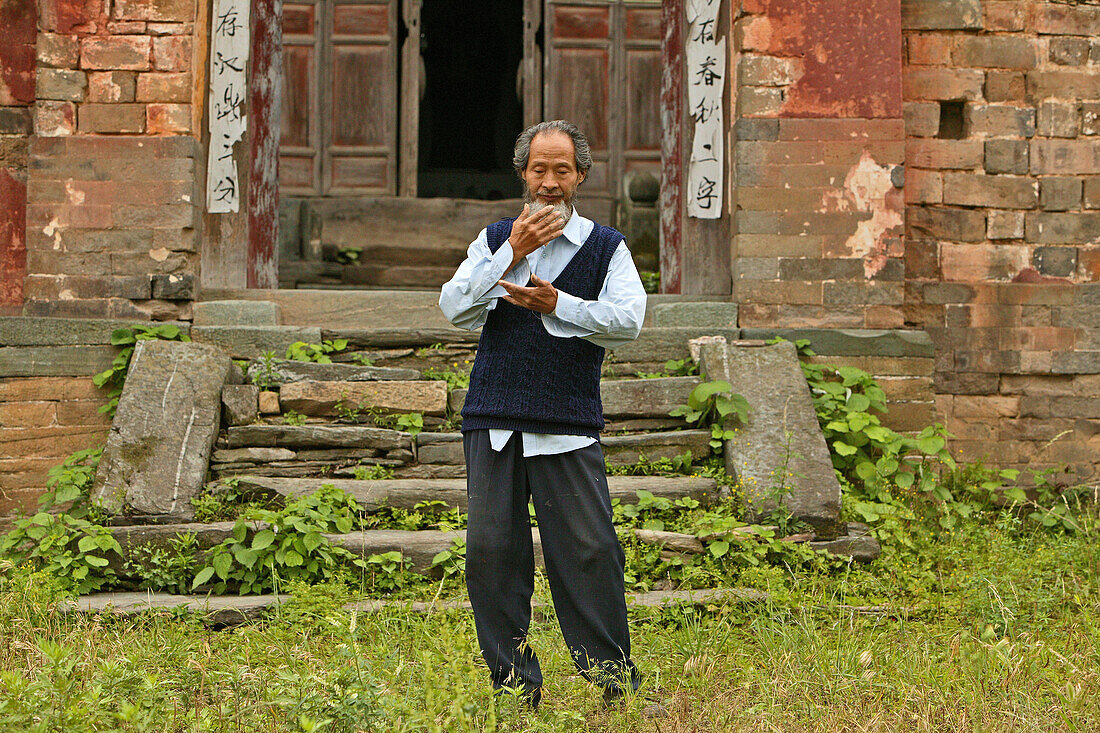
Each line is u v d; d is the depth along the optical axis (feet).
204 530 14.74
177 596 14.21
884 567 15.47
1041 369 20.90
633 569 14.82
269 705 9.89
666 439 17.42
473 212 35.70
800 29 20.21
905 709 10.33
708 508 16.34
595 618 9.95
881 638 12.85
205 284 21.26
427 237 35.42
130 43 20.02
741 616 13.75
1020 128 21.22
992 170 21.12
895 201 20.10
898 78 20.24
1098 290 21.08
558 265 10.10
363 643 12.63
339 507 15.70
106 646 11.89
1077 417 20.95
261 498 15.66
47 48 19.92
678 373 19.22
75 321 18.81
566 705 10.39
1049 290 21.06
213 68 21.33
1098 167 21.29
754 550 14.98
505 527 9.82
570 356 9.84
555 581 10.10
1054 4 21.36
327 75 36.35
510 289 9.48
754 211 20.10
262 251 22.47
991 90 21.20
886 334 19.74
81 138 19.90
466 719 8.70
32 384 18.65
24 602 13.00
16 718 8.73
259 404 17.60
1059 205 21.18
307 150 36.14
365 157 36.37
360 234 35.24
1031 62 21.30
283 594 14.38
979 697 10.53
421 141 51.52
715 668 11.80
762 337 19.76
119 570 14.51
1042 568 15.85
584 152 10.13
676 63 23.13
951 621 13.74
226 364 17.97
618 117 36.78
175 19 20.07
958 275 20.99
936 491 18.26
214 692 10.40
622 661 10.12
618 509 15.79
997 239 21.09
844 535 15.76
